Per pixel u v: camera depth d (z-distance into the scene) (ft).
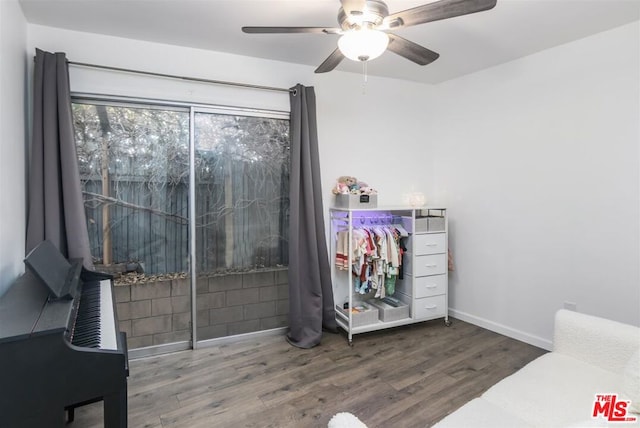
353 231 10.61
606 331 5.74
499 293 10.82
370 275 10.72
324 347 9.86
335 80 11.24
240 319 10.36
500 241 10.75
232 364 8.83
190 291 9.69
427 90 12.89
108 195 8.87
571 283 9.08
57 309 4.60
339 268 10.86
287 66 10.52
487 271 11.14
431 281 11.32
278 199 10.75
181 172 9.53
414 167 12.74
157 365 8.78
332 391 7.59
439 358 9.12
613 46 8.20
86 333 4.95
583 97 8.74
